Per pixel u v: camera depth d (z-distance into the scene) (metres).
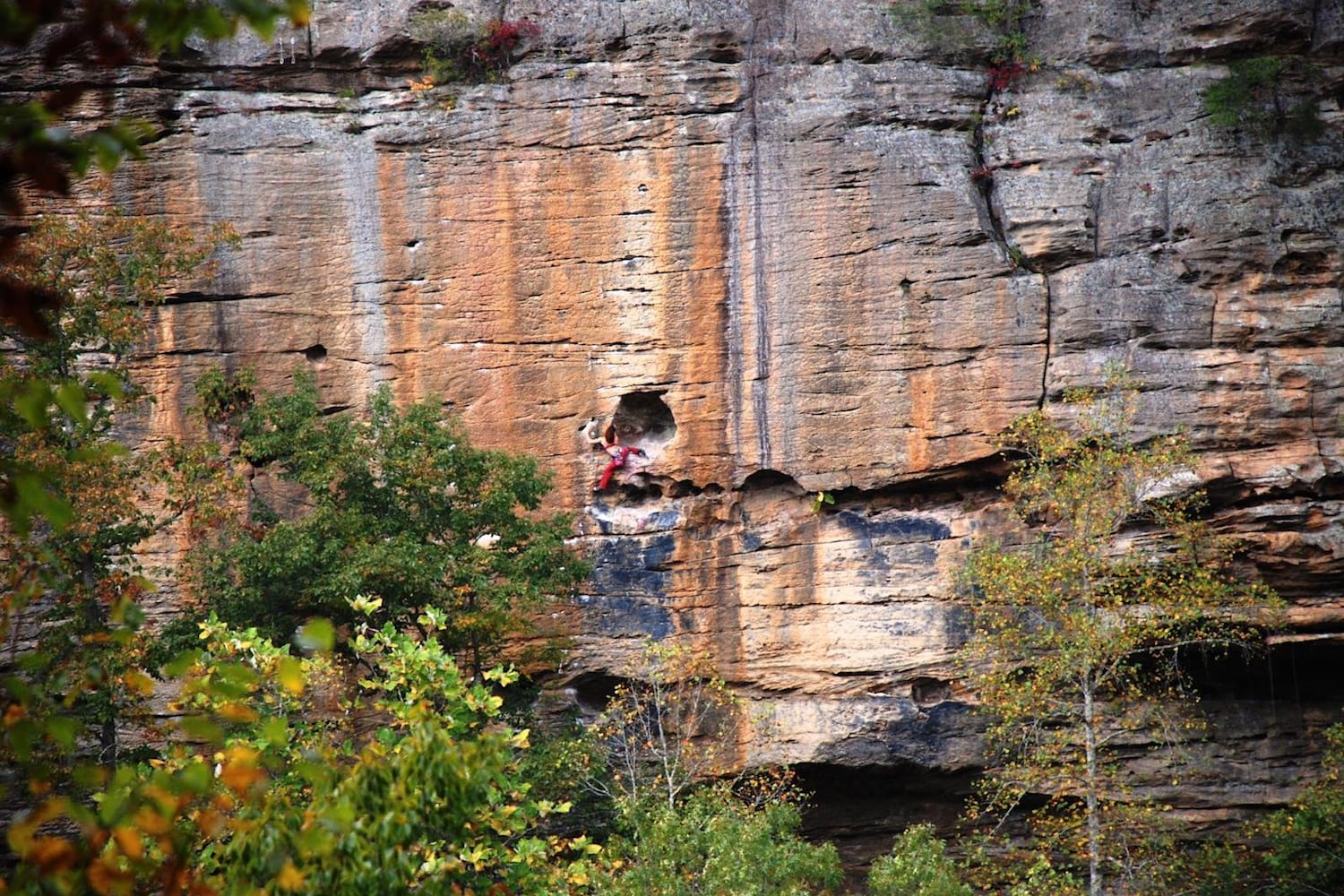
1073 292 54.56
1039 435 51.97
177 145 55.84
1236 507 53.34
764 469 56.09
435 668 33.72
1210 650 53.00
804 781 55.97
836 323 55.44
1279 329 53.78
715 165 55.91
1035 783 50.41
